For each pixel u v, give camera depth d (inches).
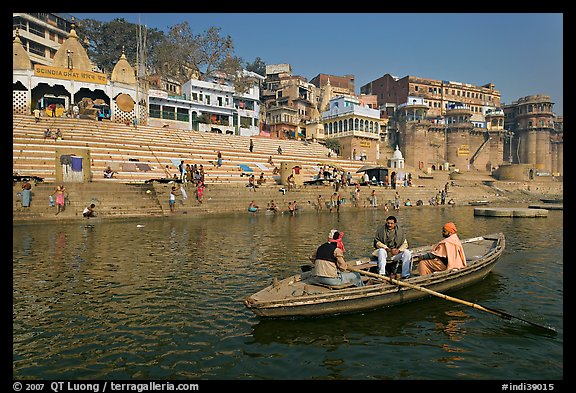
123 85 1489.9
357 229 689.6
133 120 1518.2
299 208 1077.1
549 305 266.5
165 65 2133.4
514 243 532.1
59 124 1238.3
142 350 199.9
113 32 2258.9
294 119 2299.5
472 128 2500.0
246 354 195.3
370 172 1555.1
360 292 243.4
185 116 1760.6
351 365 184.7
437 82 2674.7
